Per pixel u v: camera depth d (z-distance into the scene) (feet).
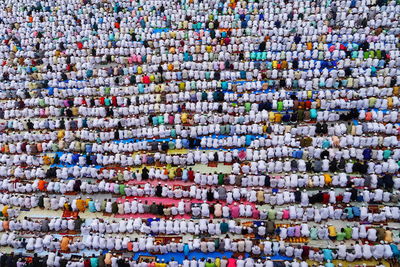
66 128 82.02
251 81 87.66
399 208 61.46
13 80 95.20
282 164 69.46
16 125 83.10
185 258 59.88
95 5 114.73
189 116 80.64
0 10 117.50
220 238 61.46
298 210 62.08
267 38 96.27
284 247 58.29
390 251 56.13
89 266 59.00
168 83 87.56
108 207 66.08
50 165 75.87
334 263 57.36
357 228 58.80
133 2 112.57
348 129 73.26
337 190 65.98
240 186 67.97
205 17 103.96
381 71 84.02
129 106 82.64
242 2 106.83
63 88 92.17
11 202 69.77
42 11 116.16
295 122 77.66
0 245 64.18
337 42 93.61
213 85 86.07
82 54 99.19
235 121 78.07
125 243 60.64
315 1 103.50
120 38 101.81
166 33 100.53
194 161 73.10
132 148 75.36
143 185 69.62
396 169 66.28
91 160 73.87
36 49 103.19
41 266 59.62
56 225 64.39
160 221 63.21
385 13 96.22
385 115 75.05
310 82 83.51
